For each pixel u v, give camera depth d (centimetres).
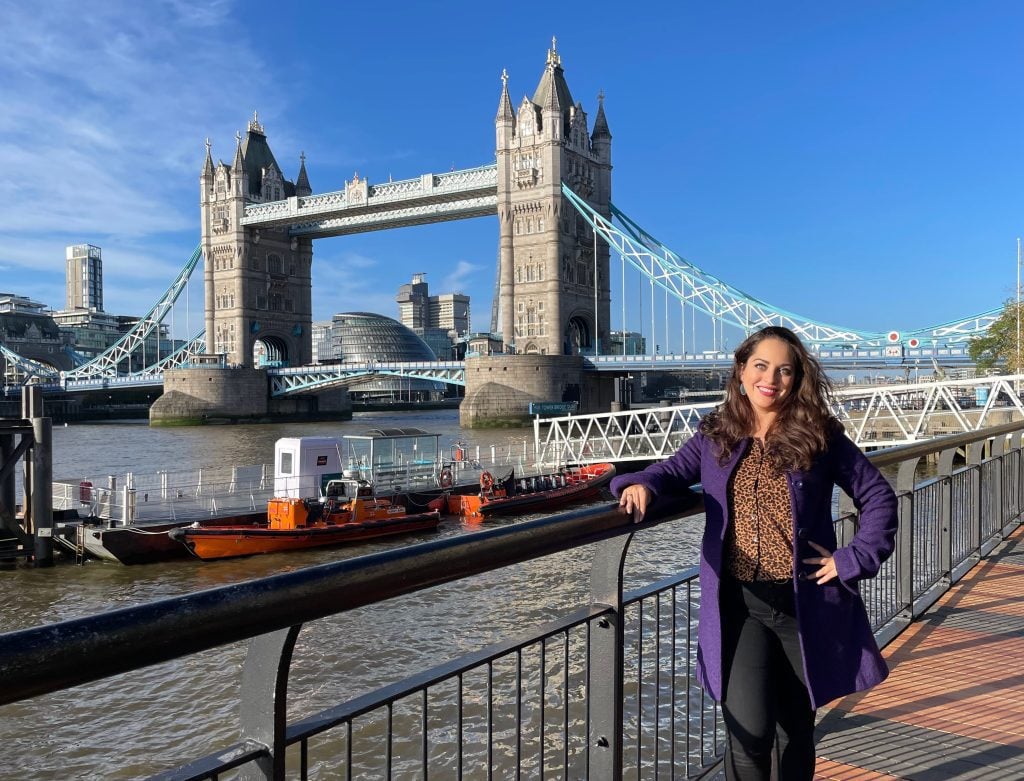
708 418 368
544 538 305
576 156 13612
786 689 344
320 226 16638
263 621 218
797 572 333
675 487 370
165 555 2895
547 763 1248
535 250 13125
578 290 13525
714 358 11506
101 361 16975
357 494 3369
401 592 258
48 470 2852
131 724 1502
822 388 351
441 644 1855
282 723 238
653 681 1369
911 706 573
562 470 4800
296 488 3431
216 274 16525
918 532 820
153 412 13600
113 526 2966
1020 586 870
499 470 4603
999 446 1239
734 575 346
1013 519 1152
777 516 341
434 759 1278
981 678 618
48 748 1420
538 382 11550
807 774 345
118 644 189
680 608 1748
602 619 361
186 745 1430
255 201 16575
